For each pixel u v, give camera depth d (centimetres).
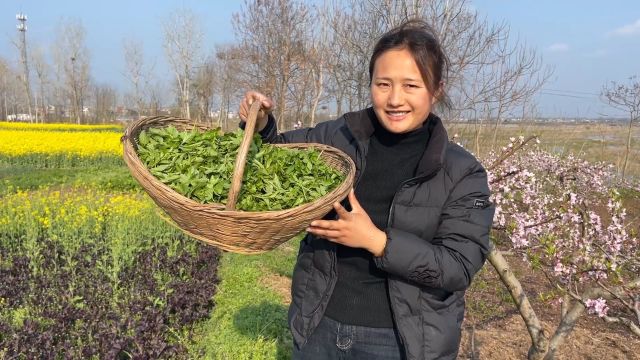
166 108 4050
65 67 4397
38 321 395
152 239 645
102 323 391
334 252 182
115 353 337
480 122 738
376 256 158
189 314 422
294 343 197
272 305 447
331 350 186
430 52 158
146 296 445
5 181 1122
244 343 373
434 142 169
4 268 521
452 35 619
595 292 264
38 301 439
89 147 1574
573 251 309
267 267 585
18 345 352
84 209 671
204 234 162
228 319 427
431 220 168
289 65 1235
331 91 1127
